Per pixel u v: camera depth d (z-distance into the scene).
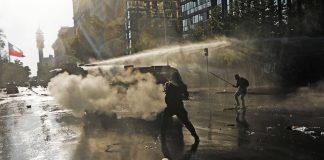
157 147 8.95
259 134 9.91
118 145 9.55
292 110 15.02
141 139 10.19
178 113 9.68
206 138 9.75
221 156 7.64
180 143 9.27
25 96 44.84
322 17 30.19
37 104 27.67
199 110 16.88
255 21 30.55
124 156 8.20
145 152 8.49
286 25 30.33
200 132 10.79
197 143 9.13
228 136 9.88
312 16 30.20
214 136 10.00
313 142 8.55
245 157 7.46
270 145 8.44
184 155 7.93
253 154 7.67
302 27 30.31
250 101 19.89
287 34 30.17
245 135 9.88
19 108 24.89
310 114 13.59
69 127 13.64
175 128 11.79
